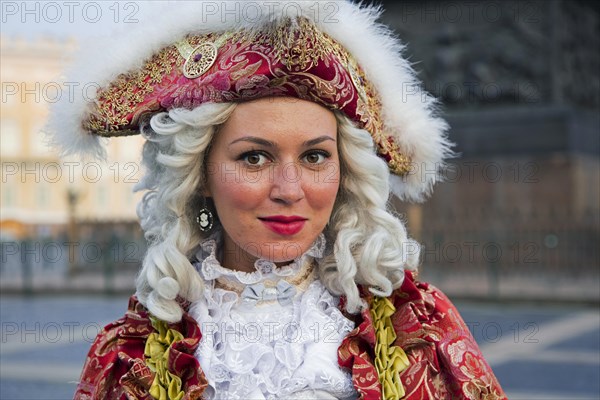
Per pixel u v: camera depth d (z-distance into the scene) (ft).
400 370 5.40
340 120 5.29
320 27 5.20
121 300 47.24
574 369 23.15
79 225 64.69
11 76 69.87
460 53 49.49
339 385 5.28
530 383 21.44
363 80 5.60
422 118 5.84
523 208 49.52
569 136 48.55
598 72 53.67
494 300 40.50
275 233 5.10
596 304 38.65
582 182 49.65
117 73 5.37
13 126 85.87
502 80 49.49
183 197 5.32
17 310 41.96
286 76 4.93
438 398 5.37
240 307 5.53
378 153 5.75
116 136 5.61
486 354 25.98
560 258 48.47
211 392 5.32
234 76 4.95
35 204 91.30
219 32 5.19
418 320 5.57
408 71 5.96
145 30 5.35
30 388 21.48
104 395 5.54
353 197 5.53
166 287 5.32
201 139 5.12
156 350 5.45
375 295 5.65
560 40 49.57
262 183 5.06
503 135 49.78
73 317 38.11
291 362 5.32
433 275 47.98
